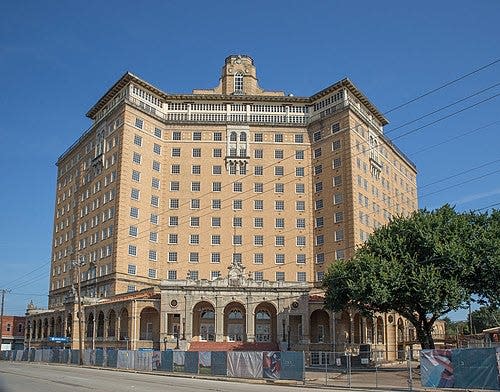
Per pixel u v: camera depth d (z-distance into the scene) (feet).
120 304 267.18
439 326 396.37
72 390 97.30
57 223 400.67
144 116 330.95
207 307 270.87
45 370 174.50
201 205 333.01
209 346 244.01
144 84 333.62
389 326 296.30
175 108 349.61
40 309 380.37
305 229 325.21
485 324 435.94
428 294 166.71
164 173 336.70
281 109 349.61
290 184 333.62
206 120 345.72
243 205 332.80
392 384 131.44
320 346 252.21
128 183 314.14
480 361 103.60
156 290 271.08
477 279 174.70
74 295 297.94
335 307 198.39
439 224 180.96
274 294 255.91
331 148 323.98
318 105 342.44
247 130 342.64
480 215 188.96
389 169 371.35
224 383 128.47
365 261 181.37
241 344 246.06
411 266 175.32
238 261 324.19
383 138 363.56
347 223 305.32
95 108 359.87
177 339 247.91
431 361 112.57
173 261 324.39
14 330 474.90
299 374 133.49
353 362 211.61
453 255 168.35
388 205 359.46
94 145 353.10
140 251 313.73
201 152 341.00
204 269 323.37
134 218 313.94
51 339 288.92
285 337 249.96
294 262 320.91
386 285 172.65
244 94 354.54
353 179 309.22
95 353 226.79
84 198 357.00
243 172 337.72
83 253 344.08
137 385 112.06
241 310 277.44
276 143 340.39
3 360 326.03
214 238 328.29
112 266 303.68
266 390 104.83
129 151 317.83
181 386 112.16
